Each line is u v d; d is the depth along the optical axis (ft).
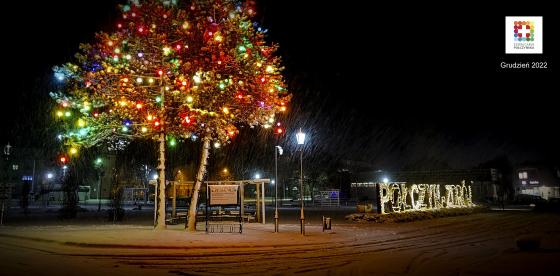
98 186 216.54
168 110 64.85
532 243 52.21
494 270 38.14
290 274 35.78
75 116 63.82
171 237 55.31
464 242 60.85
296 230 72.23
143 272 35.37
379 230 76.13
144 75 63.26
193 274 35.12
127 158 184.55
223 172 170.71
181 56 62.03
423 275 35.78
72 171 143.54
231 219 90.63
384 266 40.09
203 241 52.39
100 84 60.64
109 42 60.44
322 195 186.50
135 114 63.00
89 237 53.62
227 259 43.04
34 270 34.45
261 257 44.70
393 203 100.78
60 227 71.20
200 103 63.05
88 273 33.99
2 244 49.96
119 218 94.94
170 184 92.58
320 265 40.37
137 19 61.36
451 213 118.93
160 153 67.21
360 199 223.10
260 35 65.46
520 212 140.87
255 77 65.05
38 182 188.85
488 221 101.91
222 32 62.44
